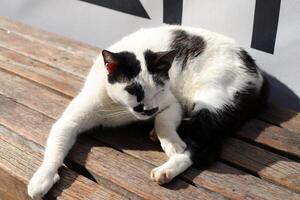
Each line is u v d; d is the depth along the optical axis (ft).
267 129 3.21
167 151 2.99
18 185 2.96
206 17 3.75
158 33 3.39
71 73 3.72
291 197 2.78
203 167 2.94
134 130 3.21
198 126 3.08
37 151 3.06
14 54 3.97
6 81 3.63
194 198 2.77
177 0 3.80
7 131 3.23
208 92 3.17
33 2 4.64
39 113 3.32
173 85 3.30
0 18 4.61
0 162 2.99
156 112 3.07
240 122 3.20
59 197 2.82
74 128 3.08
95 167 2.94
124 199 2.78
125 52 3.10
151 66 3.04
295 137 3.15
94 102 3.10
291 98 3.62
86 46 4.10
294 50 3.49
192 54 3.29
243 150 3.06
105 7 4.18
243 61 3.29
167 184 2.84
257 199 2.77
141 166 2.94
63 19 4.52
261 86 3.36
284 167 2.95
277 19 3.48
